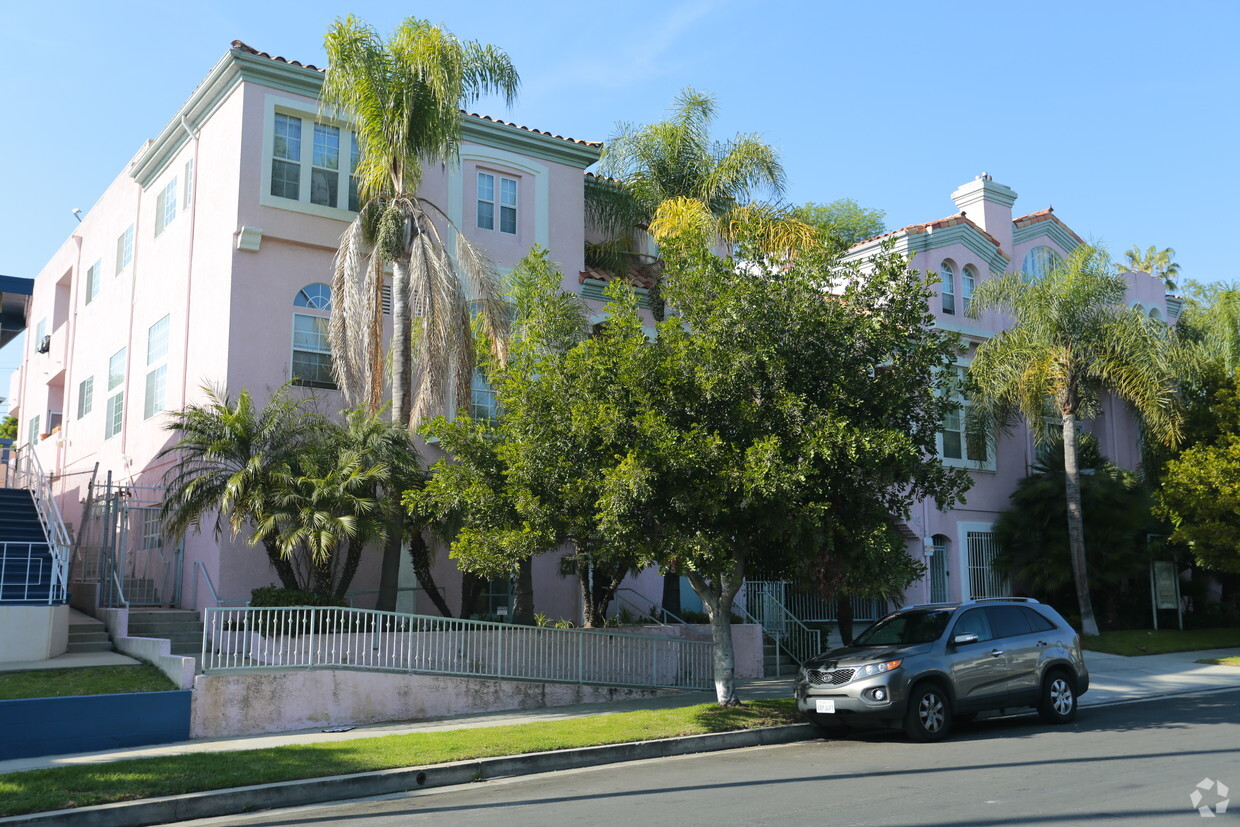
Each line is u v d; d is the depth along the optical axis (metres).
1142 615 25.61
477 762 10.33
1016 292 22.58
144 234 22.67
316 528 14.02
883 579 13.32
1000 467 25.77
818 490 12.45
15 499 20.06
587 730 12.10
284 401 15.92
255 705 12.69
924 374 13.72
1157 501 23.61
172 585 18.06
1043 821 7.22
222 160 18.52
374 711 13.62
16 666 13.52
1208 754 10.05
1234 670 19.17
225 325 17.41
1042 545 24.39
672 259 13.74
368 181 16.70
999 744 11.30
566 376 13.06
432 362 15.56
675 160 21.66
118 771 9.72
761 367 12.88
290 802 9.26
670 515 12.59
